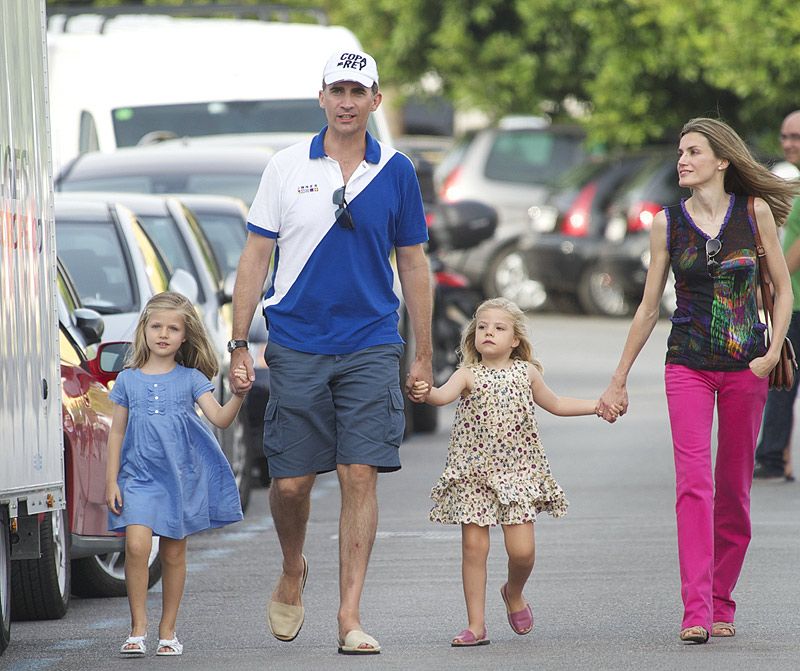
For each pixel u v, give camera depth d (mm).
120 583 30062
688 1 89500
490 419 24984
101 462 28375
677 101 94000
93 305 33500
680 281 25469
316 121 55531
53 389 25453
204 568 32312
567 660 23672
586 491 40094
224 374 38594
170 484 24578
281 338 24812
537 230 89500
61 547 27531
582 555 32188
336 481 44469
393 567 31594
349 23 105688
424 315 25250
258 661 23984
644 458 45562
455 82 102500
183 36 56094
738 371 25266
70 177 48719
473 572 25000
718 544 25609
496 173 92062
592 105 100375
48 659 24453
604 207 88375
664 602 27844
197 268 40594
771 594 28250
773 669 22922
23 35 24891
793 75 86938
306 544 34469
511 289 91188
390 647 24781
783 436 41750
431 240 58938
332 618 27234
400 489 41562
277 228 24906
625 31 92375
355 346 24688
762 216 25359
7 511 24766
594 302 88188
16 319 23953
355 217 24656
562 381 61156
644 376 63531
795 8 86500
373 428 24578
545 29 98562
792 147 41312
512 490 24844
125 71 55594
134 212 40531
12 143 24125
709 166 25250
